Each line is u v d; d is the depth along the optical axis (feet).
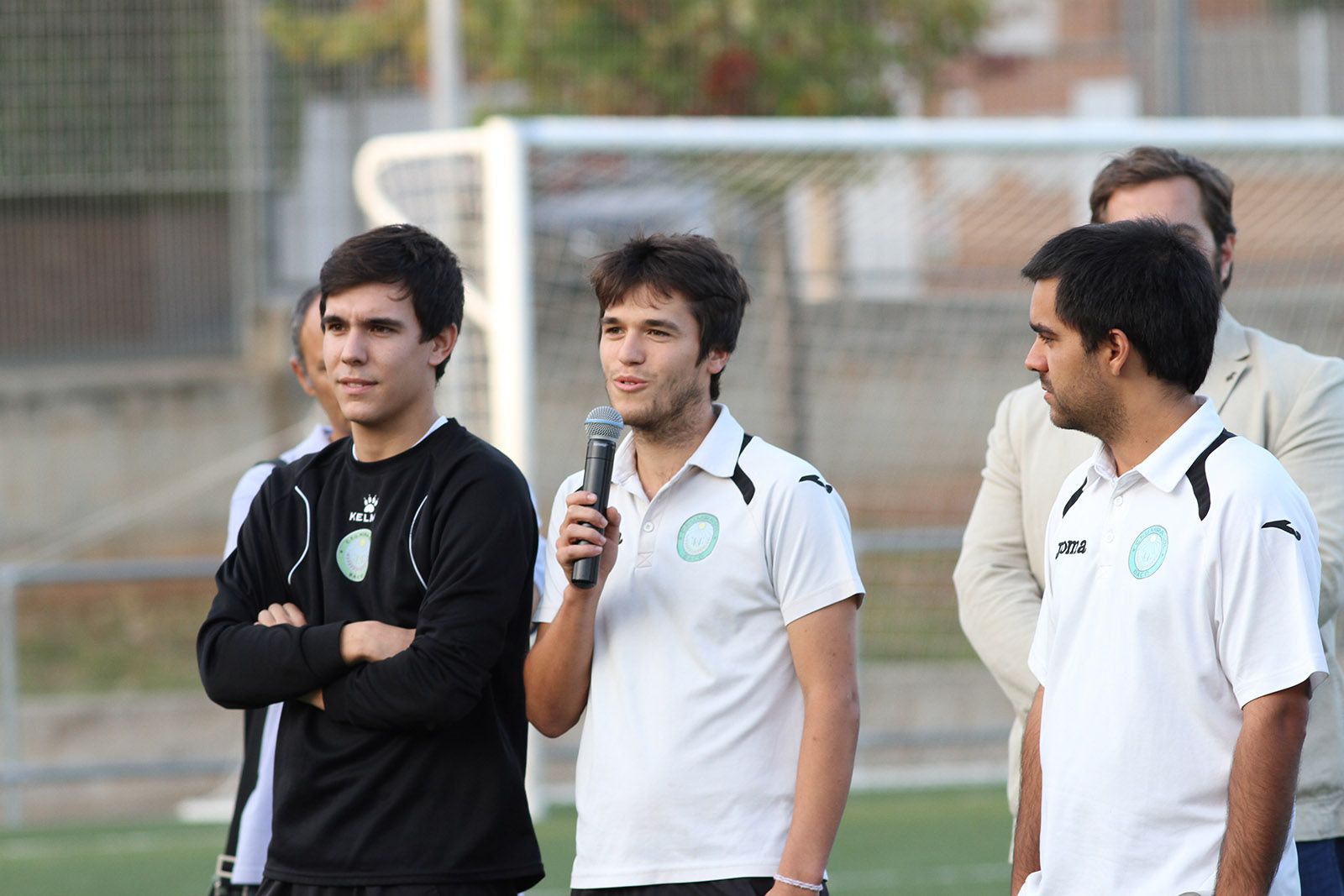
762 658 27.04
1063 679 24.80
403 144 71.67
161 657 99.30
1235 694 23.15
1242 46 97.96
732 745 26.63
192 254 103.81
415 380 29.07
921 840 69.82
